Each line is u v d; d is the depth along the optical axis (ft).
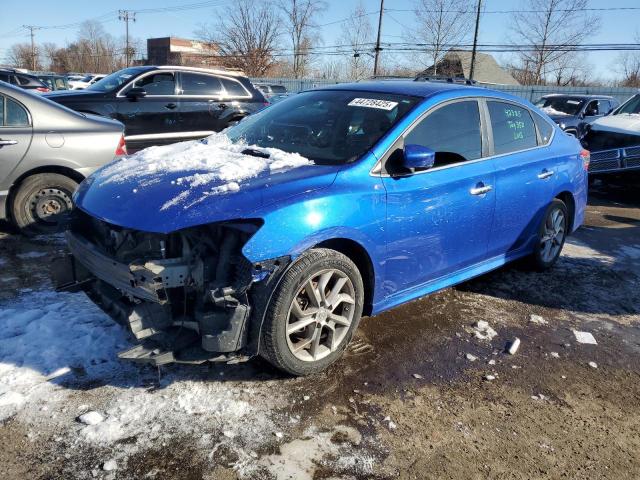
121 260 9.69
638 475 8.86
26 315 12.11
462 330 13.37
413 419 9.76
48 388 9.70
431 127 12.66
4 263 15.52
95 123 18.39
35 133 17.11
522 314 14.62
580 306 15.46
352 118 12.67
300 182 10.28
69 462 8.11
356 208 10.64
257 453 8.57
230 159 11.38
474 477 8.50
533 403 10.59
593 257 20.03
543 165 16.05
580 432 9.83
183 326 9.60
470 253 13.94
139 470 8.05
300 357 10.39
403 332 13.00
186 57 174.09
